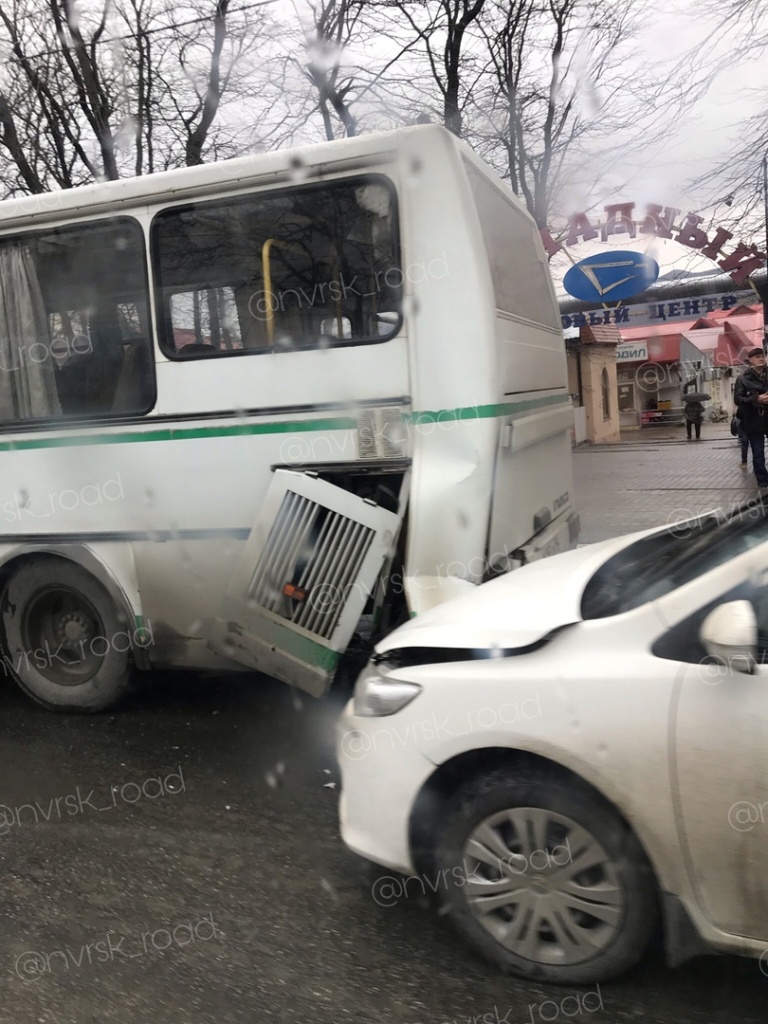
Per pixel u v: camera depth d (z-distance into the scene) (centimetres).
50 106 1212
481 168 481
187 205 461
